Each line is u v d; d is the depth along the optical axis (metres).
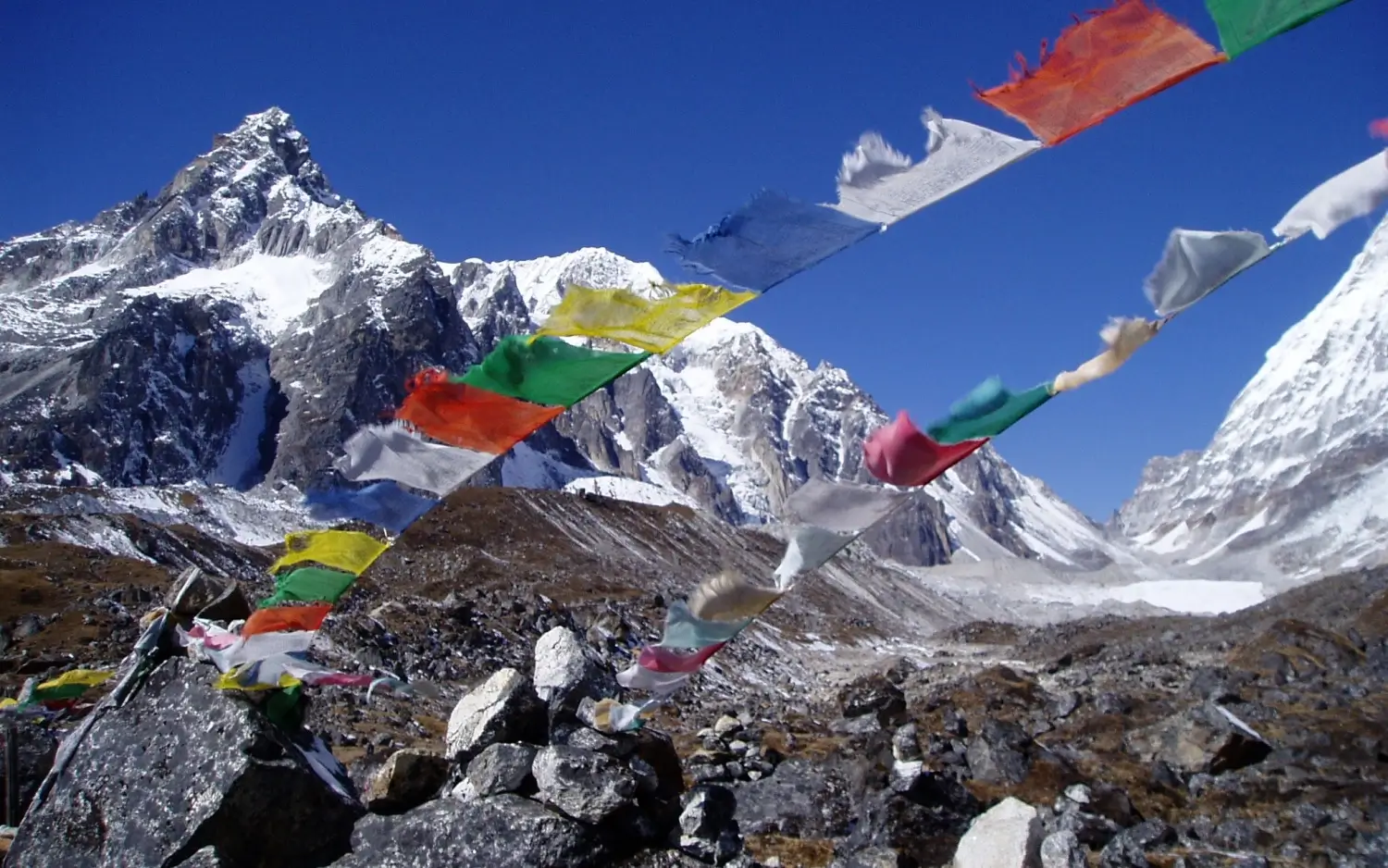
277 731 12.95
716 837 13.06
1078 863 14.38
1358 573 81.88
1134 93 6.09
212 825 12.17
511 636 53.25
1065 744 31.38
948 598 199.62
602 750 13.23
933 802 19.20
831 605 159.75
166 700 13.12
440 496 8.24
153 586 60.22
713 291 6.79
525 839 12.10
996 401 6.91
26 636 45.38
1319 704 34.09
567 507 157.75
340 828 12.81
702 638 8.84
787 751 28.84
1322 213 6.29
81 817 12.84
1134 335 6.66
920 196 6.41
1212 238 6.48
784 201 6.49
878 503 7.69
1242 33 5.82
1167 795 24.27
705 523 170.50
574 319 7.02
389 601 53.56
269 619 11.85
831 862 18.61
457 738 13.43
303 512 8.31
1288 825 21.58
